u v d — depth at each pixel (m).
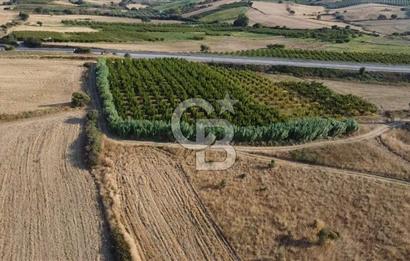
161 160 57.56
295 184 53.78
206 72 91.19
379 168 58.38
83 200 49.16
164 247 43.66
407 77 101.81
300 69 104.38
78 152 58.62
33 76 89.06
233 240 45.09
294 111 76.44
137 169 55.47
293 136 63.78
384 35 181.75
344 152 61.47
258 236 45.62
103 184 51.72
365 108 79.69
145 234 45.03
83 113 71.12
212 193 51.56
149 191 51.47
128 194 50.72
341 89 94.38
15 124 65.94
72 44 124.38
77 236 44.06
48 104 74.19
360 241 45.72
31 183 51.66
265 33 168.88
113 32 147.50
